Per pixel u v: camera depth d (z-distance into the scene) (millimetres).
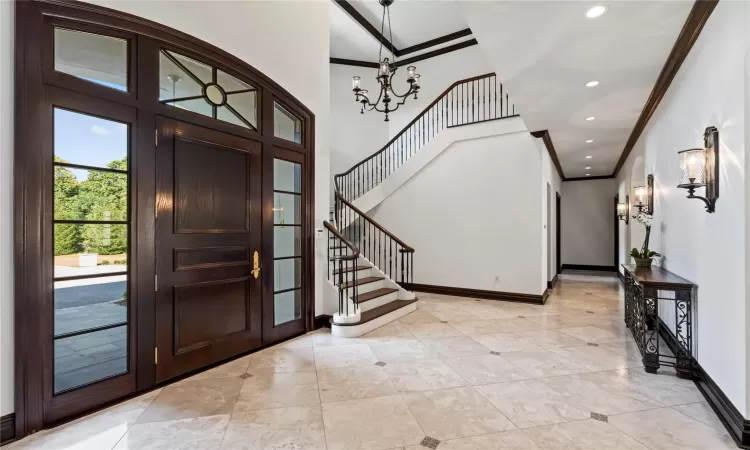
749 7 1957
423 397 2547
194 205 2965
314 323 4238
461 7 2367
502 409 2373
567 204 10445
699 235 2818
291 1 3969
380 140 8906
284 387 2709
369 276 5598
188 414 2320
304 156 4137
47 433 2107
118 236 2510
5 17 2041
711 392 2443
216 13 3127
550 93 3900
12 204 2055
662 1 2309
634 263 4262
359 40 7793
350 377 2889
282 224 3902
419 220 6617
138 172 2588
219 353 3150
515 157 5730
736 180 2145
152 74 2676
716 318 2428
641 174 5449
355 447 1969
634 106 4340
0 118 2016
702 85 2711
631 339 3863
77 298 2326
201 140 3016
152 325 2666
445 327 4332
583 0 2287
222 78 3246
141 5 2607
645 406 2412
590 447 1957
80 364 2342
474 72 7898
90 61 2420
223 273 3193
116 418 2277
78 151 2322
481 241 6035
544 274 5832
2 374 2016
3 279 2025
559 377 2885
